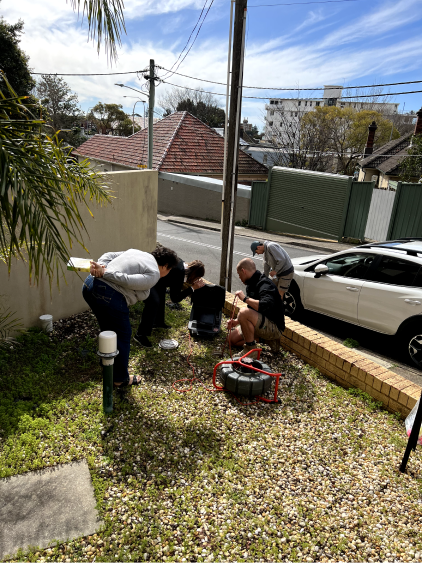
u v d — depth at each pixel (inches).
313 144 1492.4
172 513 104.0
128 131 2652.6
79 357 178.2
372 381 165.3
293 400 164.1
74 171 148.4
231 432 139.5
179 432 135.9
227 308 243.9
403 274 220.2
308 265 274.4
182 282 196.4
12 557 89.0
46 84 1780.3
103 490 108.1
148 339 199.0
